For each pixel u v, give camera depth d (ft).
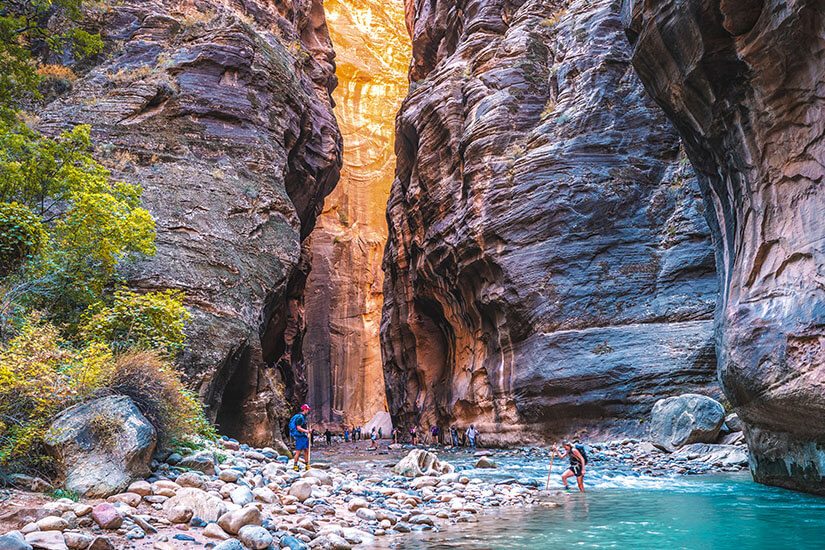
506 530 25.68
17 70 57.82
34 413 25.52
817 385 29.04
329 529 23.86
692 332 74.90
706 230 79.77
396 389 138.92
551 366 80.94
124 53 84.38
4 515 19.62
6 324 31.99
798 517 28.02
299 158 107.65
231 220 73.20
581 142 89.61
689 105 40.45
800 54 31.86
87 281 45.11
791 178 33.01
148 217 49.01
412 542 23.24
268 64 92.68
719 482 41.70
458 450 90.22
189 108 80.38
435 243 110.01
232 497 25.16
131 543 19.49
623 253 83.71
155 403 30.35
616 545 22.57
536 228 88.02
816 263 30.50
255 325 68.80
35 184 47.26
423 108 115.85
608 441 73.51
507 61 103.65
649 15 39.93
